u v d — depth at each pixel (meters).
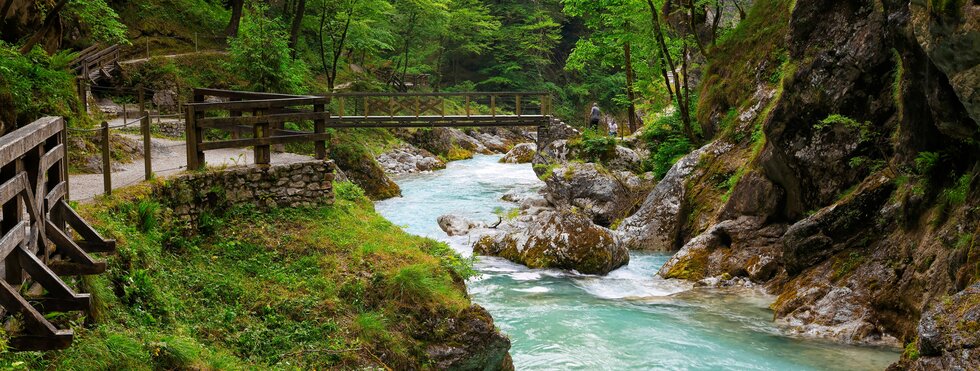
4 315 5.32
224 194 10.44
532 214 20.81
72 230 7.51
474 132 44.25
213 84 28.00
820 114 13.47
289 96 12.07
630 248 17.73
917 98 10.52
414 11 44.59
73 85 15.23
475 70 58.03
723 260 14.30
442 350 8.49
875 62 12.62
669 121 23.06
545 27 56.41
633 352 10.13
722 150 17.88
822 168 13.42
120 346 6.29
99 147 12.34
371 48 41.56
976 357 6.98
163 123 19.14
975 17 7.12
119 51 28.42
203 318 8.16
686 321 11.52
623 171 22.56
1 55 13.07
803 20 14.05
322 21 34.97
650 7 21.86
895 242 11.18
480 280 14.31
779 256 13.66
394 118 27.09
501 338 8.91
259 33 25.20
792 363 9.61
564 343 10.53
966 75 7.63
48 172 6.73
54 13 15.71
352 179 25.47
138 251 8.22
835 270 11.88
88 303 5.54
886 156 12.55
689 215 17.27
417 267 9.18
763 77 18.39
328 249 10.03
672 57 24.78
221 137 22.52
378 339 8.30
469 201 24.62
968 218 9.26
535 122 27.70
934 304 8.98
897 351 9.81
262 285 9.06
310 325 8.41
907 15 9.77
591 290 13.58
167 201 9.77
